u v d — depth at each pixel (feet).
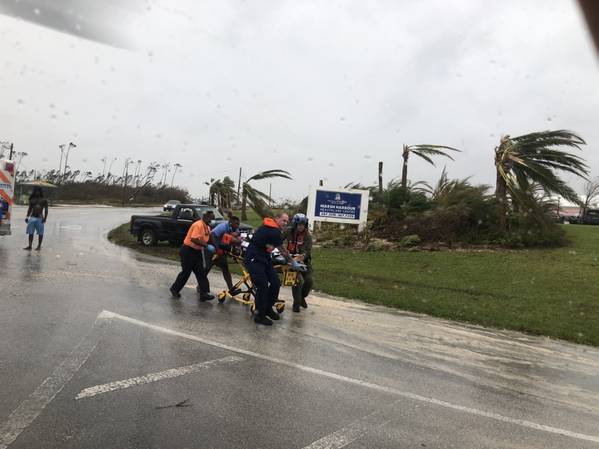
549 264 46.11
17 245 45.98
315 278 38.11
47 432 11.44
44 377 14.60
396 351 20.13
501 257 50.03
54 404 12.89
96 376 14.96
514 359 20.38
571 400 15.99
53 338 18.30
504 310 29.63
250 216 112.57
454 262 47.47
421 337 22.77
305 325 23.44
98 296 26.05
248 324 22.72
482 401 15.23
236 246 28.22
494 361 19.83
